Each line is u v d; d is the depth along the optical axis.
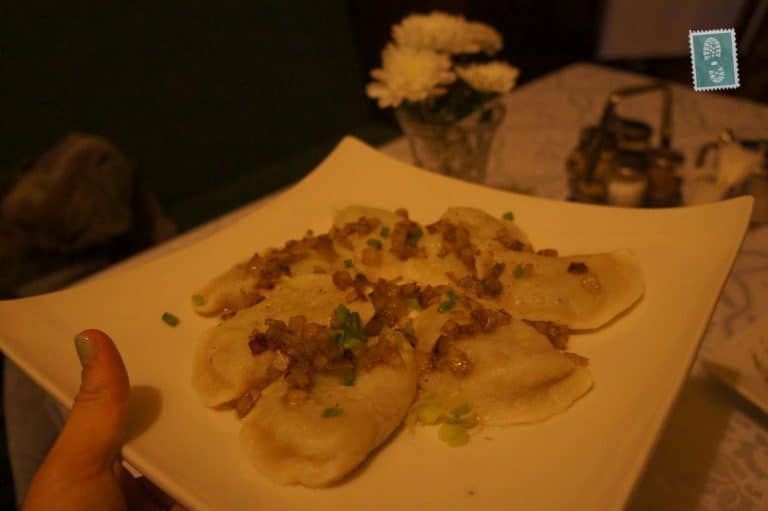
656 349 0.27
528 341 0.29
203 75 1.07
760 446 0.31
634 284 0.31
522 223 0.38
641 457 0.21
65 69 0.92
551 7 1.22
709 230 0.31
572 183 0.54
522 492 0.23
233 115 1.12
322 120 1.25
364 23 1.20
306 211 0.42
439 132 0.51
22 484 0.44
